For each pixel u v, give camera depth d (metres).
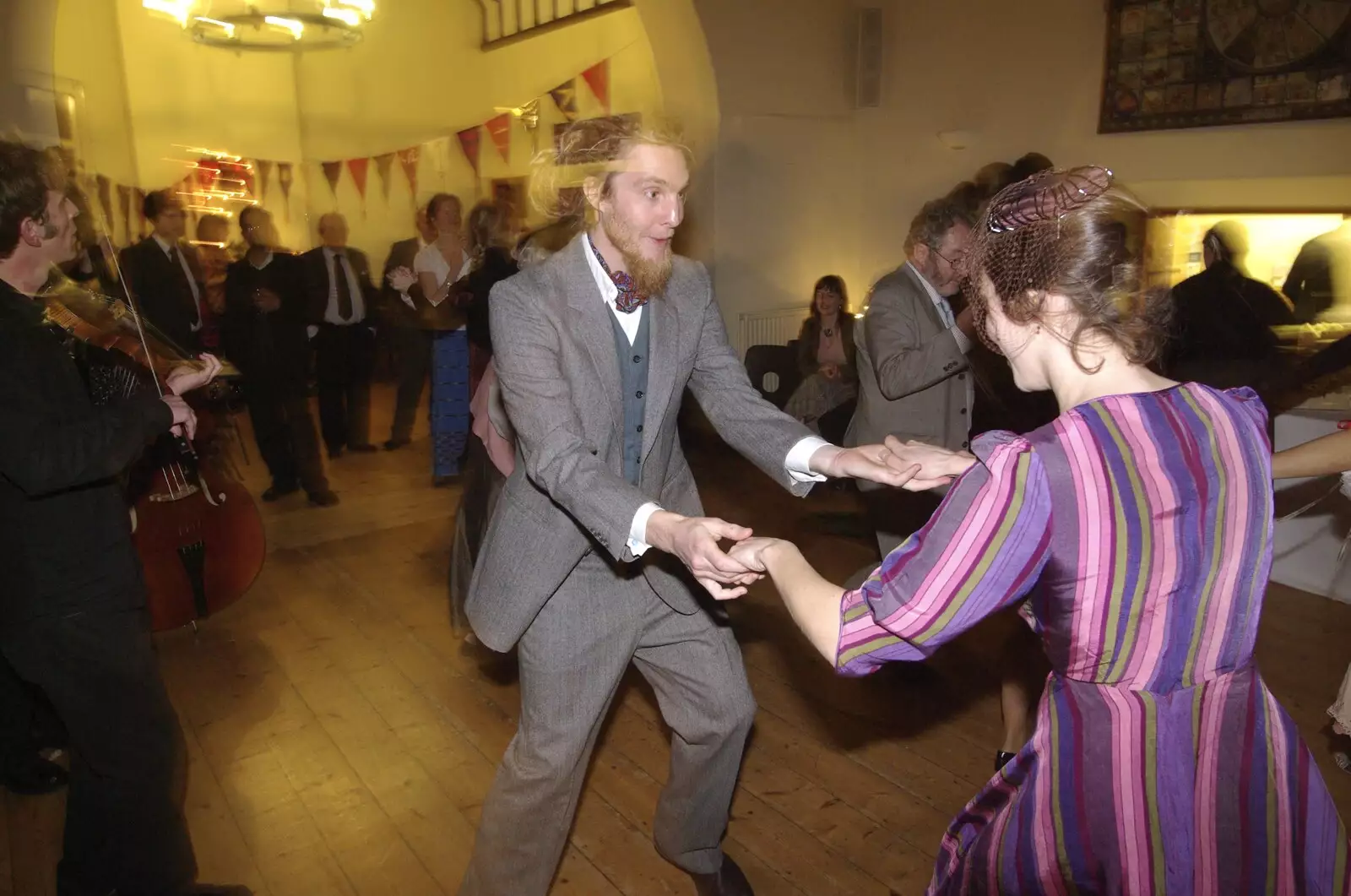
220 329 5.10
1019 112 6.00
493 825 1.70
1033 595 1.10
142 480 3.07
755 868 2.17
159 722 1.79
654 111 1.61
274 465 5.18
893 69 6.61
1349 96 4.61
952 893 1.21
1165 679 1.06
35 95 4.99
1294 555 3.70
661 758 2.61
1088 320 1.03
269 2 6.97
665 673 1.78
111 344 2.12
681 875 2.14
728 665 1.77
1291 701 2.84
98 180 7.42
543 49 7.93
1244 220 5.06
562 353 1.59
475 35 8.70
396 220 9.19
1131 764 1.05
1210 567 1.03
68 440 1.58
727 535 1.30
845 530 4.45
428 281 5.22
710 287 1.80
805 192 6.65
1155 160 5.39
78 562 1.66
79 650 1.68
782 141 6.46
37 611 1.64
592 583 1.67
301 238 9.76
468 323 3.93
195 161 8.98
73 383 1.65
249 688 3.01
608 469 1.52
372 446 6.44
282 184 9.57
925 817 2.35
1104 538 1.01
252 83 9.30
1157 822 1.05
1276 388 3.00
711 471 5.55
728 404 1.79
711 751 1.79
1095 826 1.06
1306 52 4.72
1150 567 1.01
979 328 1.16
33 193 1.65
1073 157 5.77
